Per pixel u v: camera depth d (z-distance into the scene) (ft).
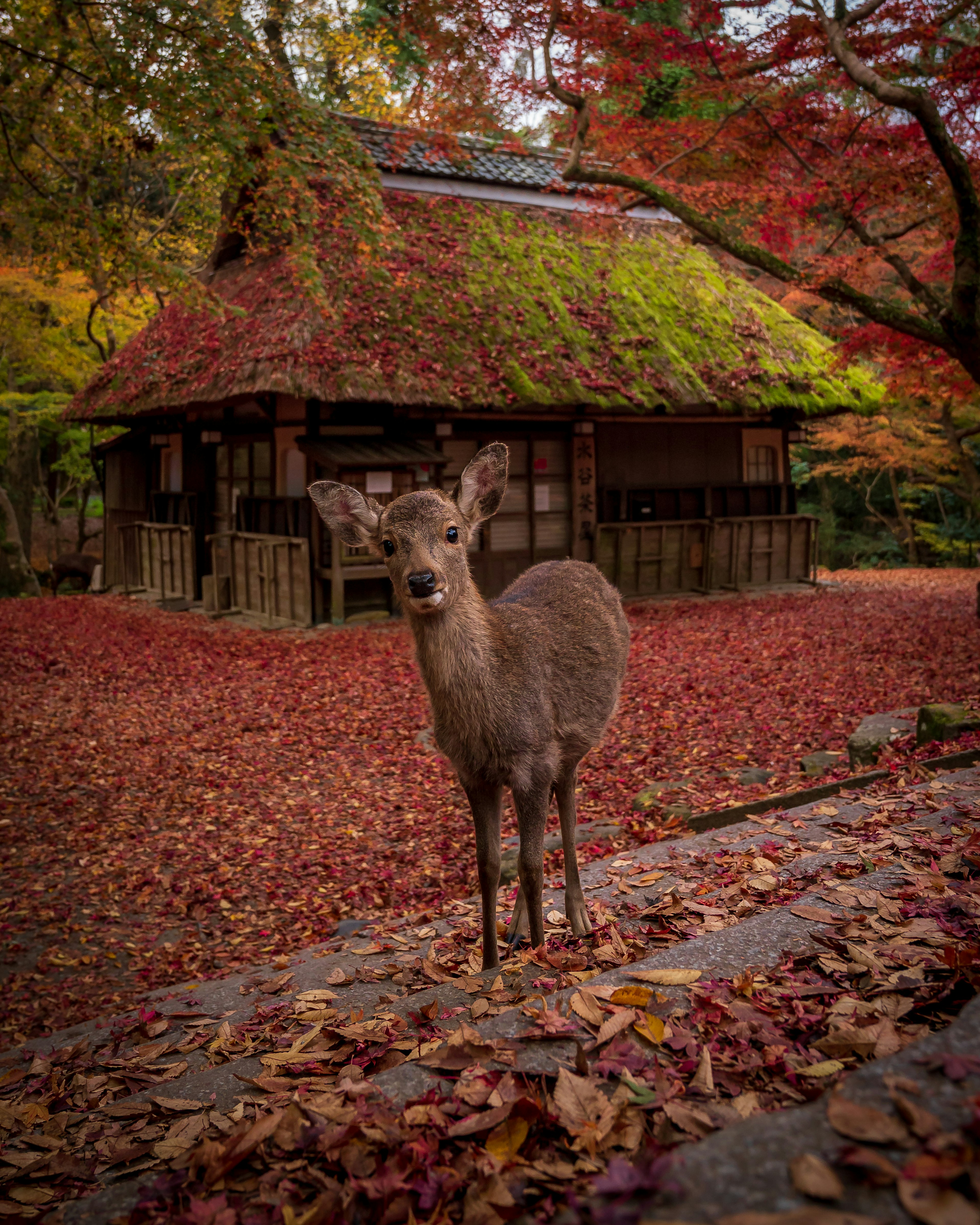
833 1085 6.40
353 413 43.24
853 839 12.83
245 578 47.09
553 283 50.49
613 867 14.57
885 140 31.48
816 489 90.94
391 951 13.01
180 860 19.76
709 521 53.01
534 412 47.93
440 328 44.24
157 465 58.70
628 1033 7.52
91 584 70.59
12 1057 11.39
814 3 29.84
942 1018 7.06
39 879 18.98
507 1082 6.88
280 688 32.60
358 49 40.45
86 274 41.22
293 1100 7.74
